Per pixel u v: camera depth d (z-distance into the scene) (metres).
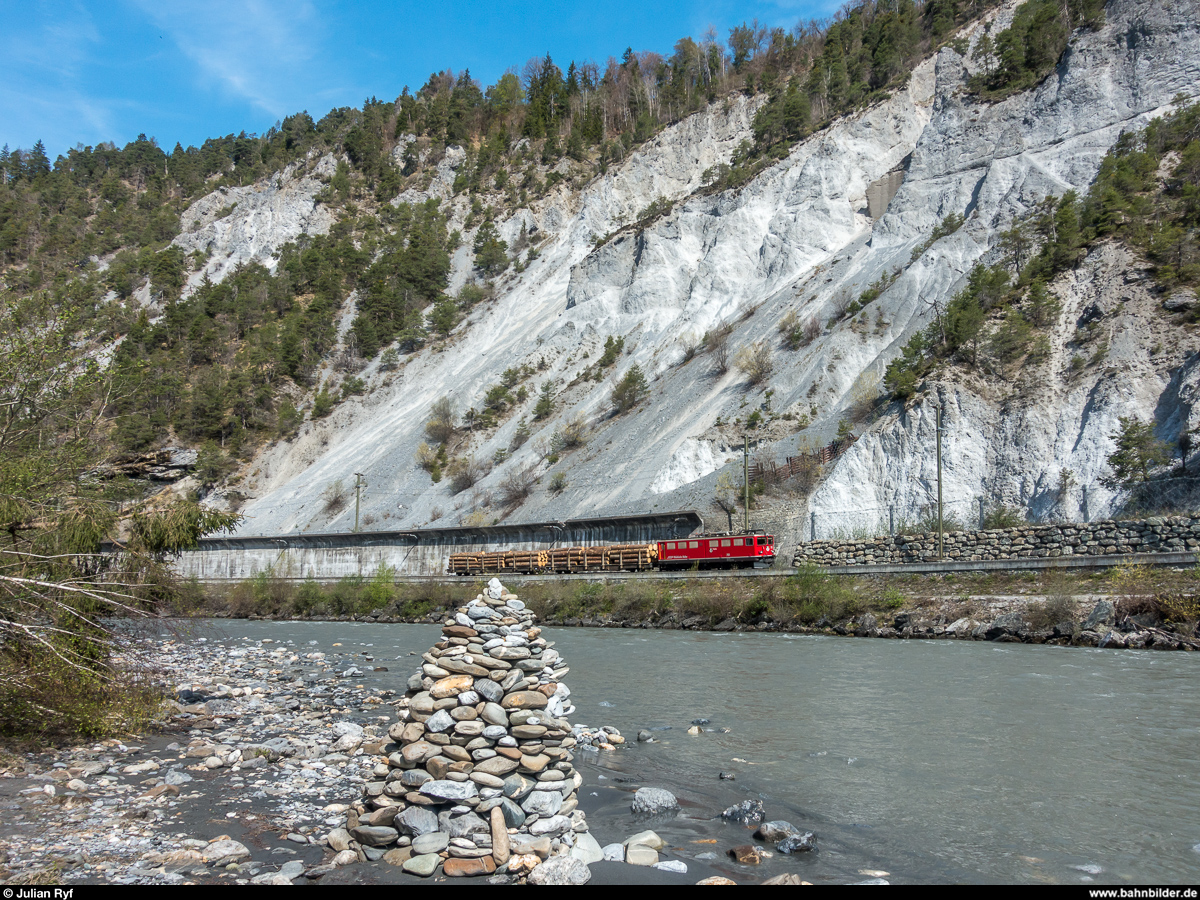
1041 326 51.09
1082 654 23.42
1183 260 48.50
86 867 7.86
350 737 14.18
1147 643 24.28
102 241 174.38
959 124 82.62
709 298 90.31
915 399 50.47
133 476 67.38
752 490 54.59
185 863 8.10
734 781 12.10
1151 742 13.57
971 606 30.14
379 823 8.62
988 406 48.53
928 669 21.83
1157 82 69.88
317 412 109.75
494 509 74.94
